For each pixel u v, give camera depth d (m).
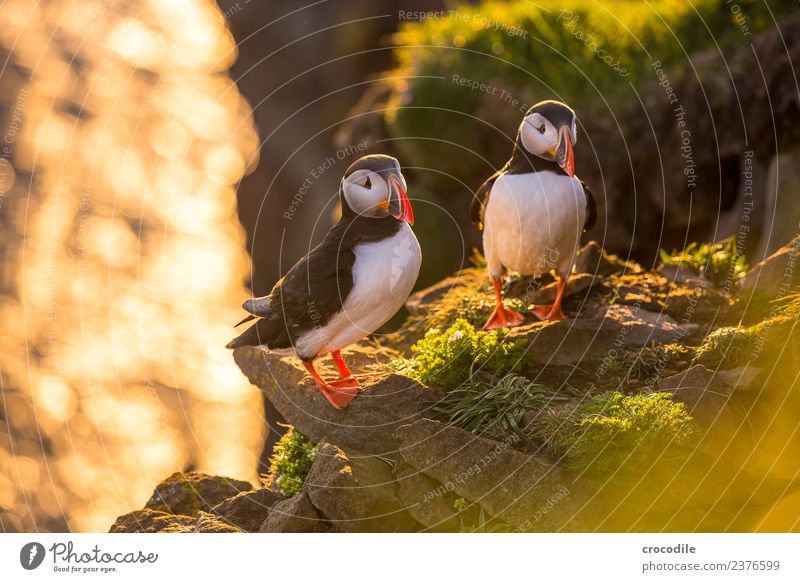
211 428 18.02
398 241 6.28
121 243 20.89
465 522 5.87
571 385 7.09
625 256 14.85
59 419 16.67
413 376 6.99
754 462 5.92
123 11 24.59
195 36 26.69
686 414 5.97
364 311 6.36
